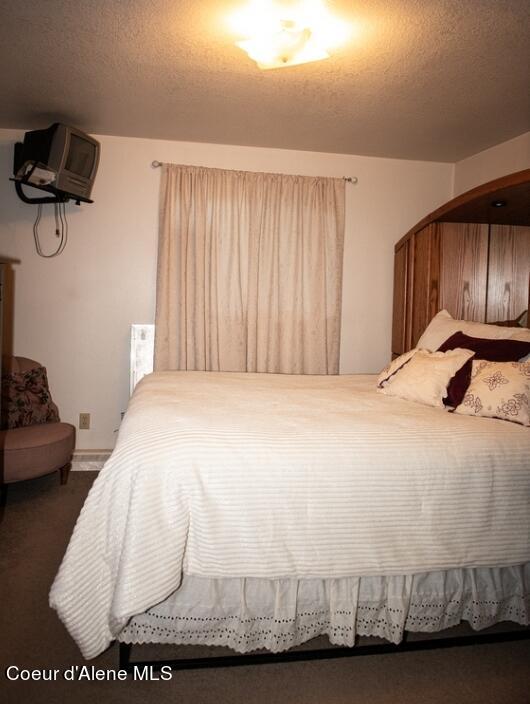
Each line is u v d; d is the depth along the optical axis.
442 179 3.89
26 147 3.10
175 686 1.47
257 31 2.06
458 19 1.95
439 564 1.52
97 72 2.48
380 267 3.86
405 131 3.22
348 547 1.47
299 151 3.67
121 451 1.46
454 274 3.23
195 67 2.41
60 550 2.25
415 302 3.43
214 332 3.54
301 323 3.67
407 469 1.52
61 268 3.49
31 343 3.49
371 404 2.09
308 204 3.63
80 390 3.56
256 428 1.58
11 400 3.03
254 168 3.62
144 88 2.66
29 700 1.39
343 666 1.57
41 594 1.90
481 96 2.66
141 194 3.51
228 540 1.41
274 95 2.70
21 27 2.08
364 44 2.15
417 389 2.20
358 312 3.86
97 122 3.19
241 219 3.56
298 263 3.62
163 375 2.76
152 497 1.37
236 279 3.56
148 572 1.33
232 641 1.52
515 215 3.02
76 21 2.03
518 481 1.59
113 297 3.55
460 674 1.55
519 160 3.24
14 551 2.23
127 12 1.96
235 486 1.42
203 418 1.67
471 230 3.24
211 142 3.53
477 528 1.55
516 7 1.87
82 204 3.47
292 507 1.44
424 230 3.30
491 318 3.29
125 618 1.32
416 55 2.24
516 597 1.68
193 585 1.48
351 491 1.48
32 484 3.11
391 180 3.82
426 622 1.62
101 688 1.45
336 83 2.54
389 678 1.53
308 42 1.91
